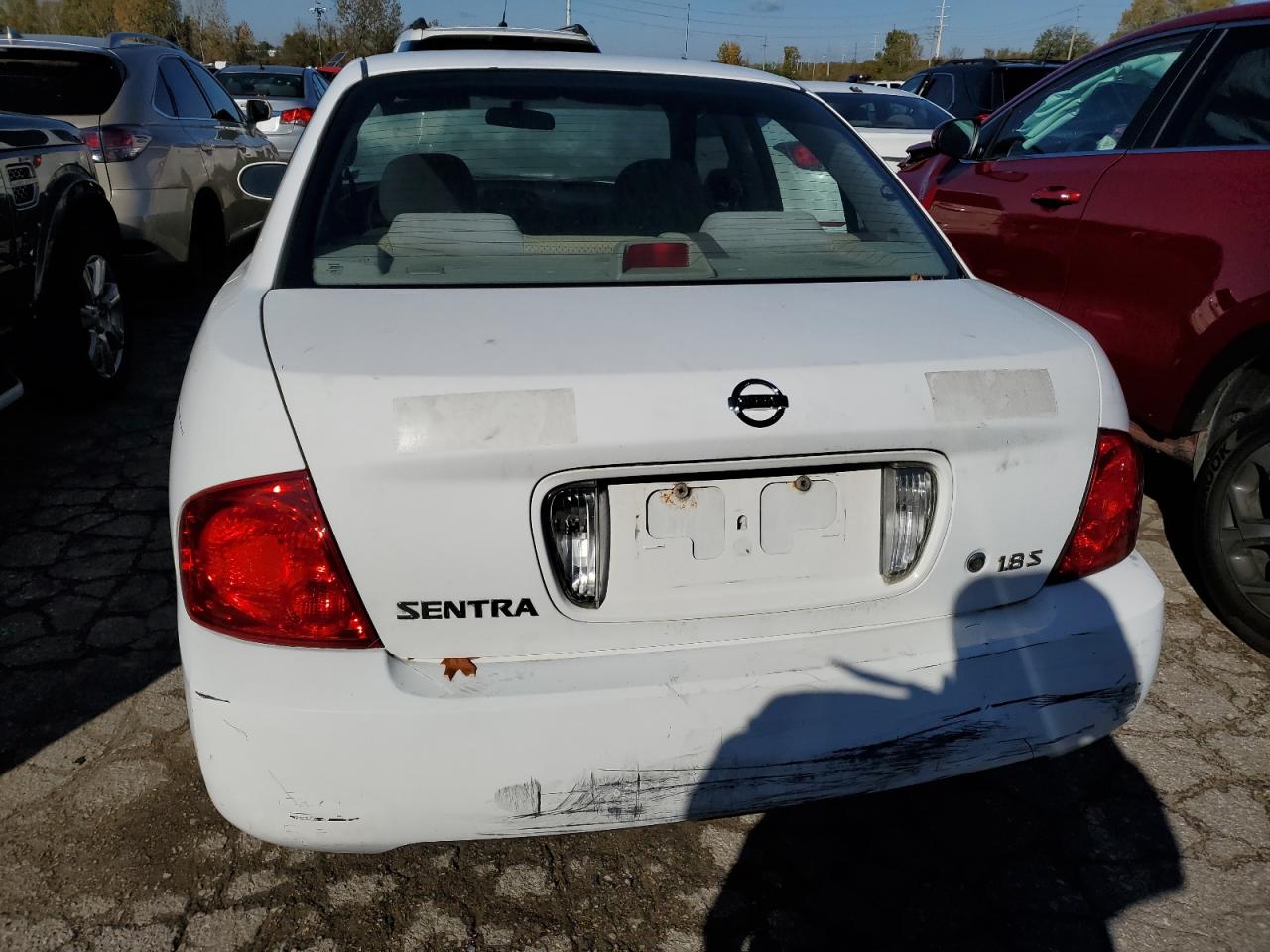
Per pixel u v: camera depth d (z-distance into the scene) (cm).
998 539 166
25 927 183
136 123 539
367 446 141
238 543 144
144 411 446
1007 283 382
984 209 398
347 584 144
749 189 226
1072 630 170
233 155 674
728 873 202
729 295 182
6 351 351
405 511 142
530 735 147
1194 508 283
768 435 149
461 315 165
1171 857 207
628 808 155
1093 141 353
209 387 151
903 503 162
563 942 184
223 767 149
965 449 159
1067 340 176
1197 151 304
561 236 203
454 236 196
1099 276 329
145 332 568
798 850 209
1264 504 268
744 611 159
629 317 168
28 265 364
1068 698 171
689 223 213
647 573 154
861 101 893
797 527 158
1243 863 205
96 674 258
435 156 211
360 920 187
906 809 221
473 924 187
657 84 240
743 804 159
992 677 166
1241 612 273
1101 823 216
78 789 218
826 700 157
